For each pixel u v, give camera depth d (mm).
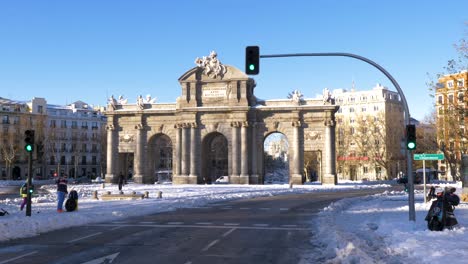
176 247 16875
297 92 74812
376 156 111062
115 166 81500
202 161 76750
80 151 140375
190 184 74750
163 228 22328
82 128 142000
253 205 36375
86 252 15859
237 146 74375
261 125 75375
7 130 123500
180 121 77688
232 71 75438
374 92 159750
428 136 88562
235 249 16422
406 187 49312
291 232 20844
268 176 116562
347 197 45219
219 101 76062
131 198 41969
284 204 37125
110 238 19078
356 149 147625
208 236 19641
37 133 122875
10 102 129375
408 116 22219
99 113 146875
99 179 115125
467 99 40438
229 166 74875
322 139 72938
